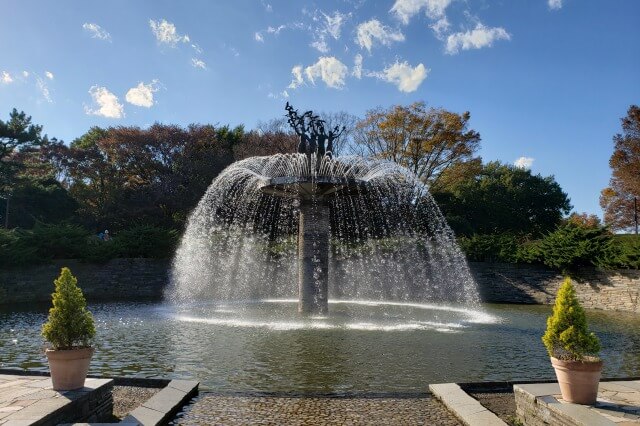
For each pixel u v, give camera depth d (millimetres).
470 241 28109
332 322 13141
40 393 5441
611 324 15977
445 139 32969
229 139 41469
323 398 6664
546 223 52062
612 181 37938
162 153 39031
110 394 5980
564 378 5254
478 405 6133
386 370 8195
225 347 9859
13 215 34125
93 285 24859
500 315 17672
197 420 5773
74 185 42469
